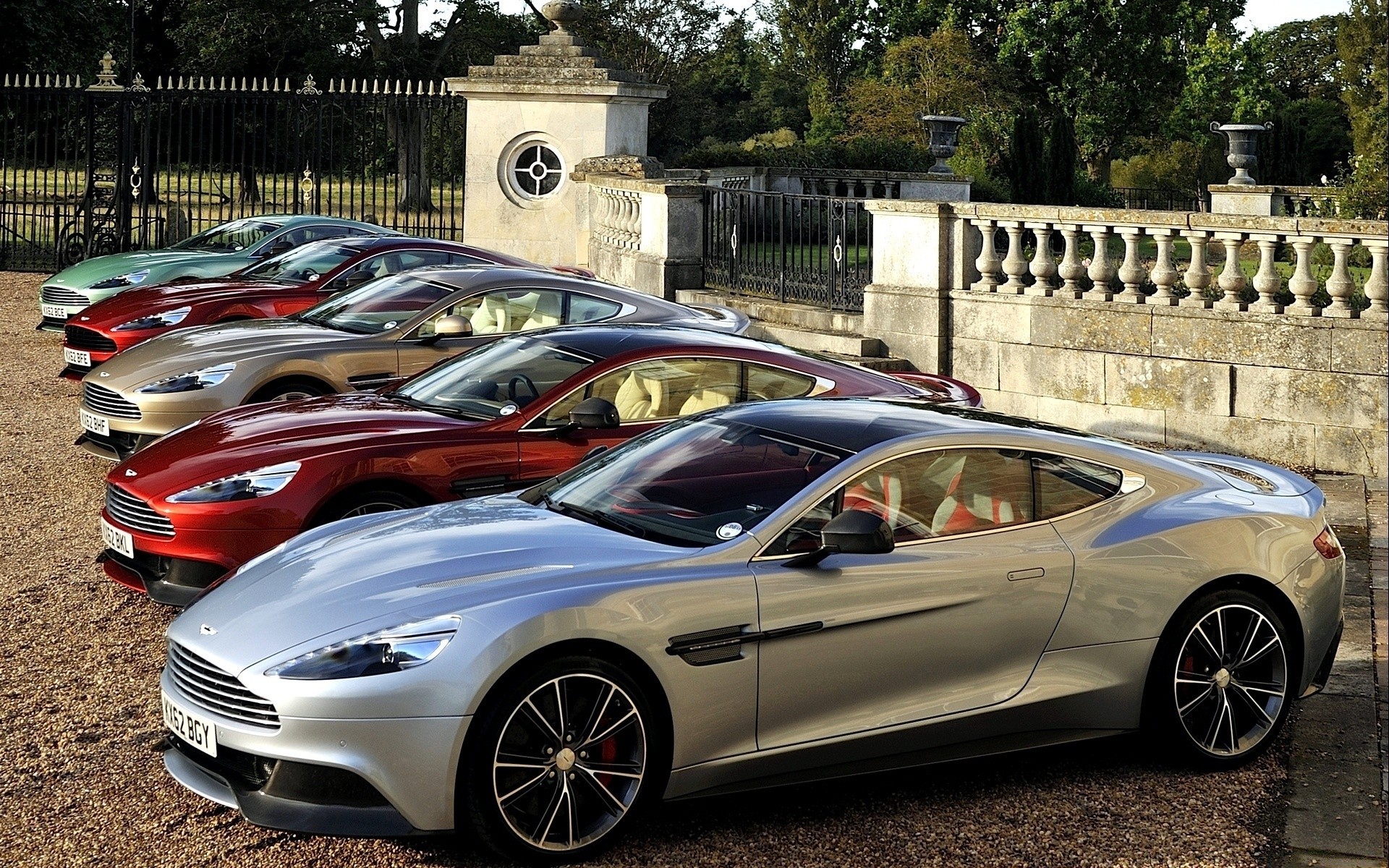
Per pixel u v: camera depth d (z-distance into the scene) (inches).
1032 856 171.5
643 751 168.1
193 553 245.6
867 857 170.1
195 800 183.3
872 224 529.0
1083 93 1871.3
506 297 391.2
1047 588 188.5
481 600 163.3
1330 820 182.9
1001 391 495.5
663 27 1968.5
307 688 156.8
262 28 1680.6
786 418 205.5
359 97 875.4
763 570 175.6
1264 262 434.3
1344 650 258.4
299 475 251.4
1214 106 1815.9
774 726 175.9
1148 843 175.8
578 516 195.6
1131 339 458.9
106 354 481.1
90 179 895.1
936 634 182.7
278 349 362.6
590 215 805.9
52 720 211.0
